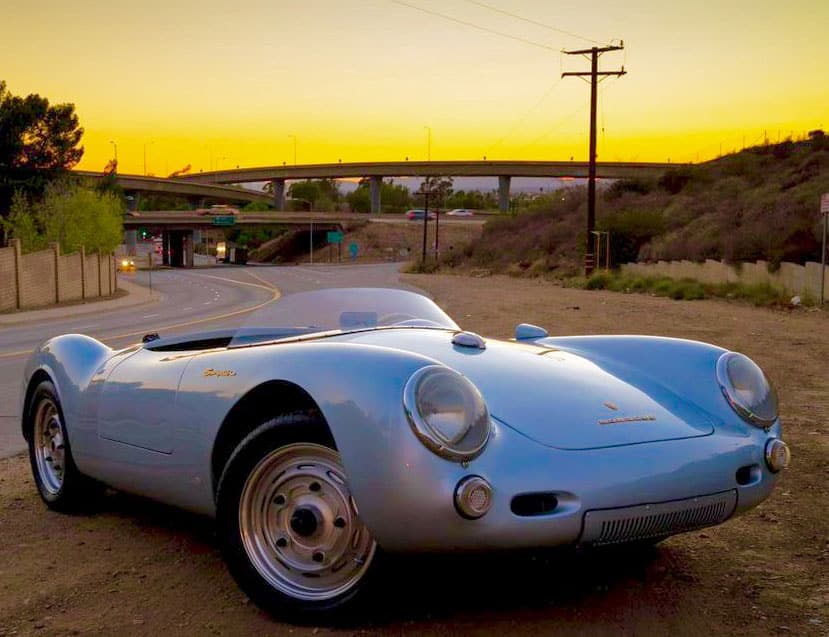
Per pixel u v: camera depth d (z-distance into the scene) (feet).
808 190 136.05
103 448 13.84
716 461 10.59
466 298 96.32
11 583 11.96
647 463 10.02
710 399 12.00
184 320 84.28
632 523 9.85
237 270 313.32
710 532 13.85
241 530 10.68
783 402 25.32
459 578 11.75
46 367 15.53
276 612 10.45
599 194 242.58
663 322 56.13
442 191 556.92
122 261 314.14
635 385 12.25
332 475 10.26
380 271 273.33
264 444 10.60
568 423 10.42
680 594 11.18
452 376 9.57
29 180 181.37
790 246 89.86
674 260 131.85
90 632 10.25
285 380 10.45
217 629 10.26
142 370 13.20
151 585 11.79
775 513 14.76
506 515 9.23
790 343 41.70
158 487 12.82
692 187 206.18
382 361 9.89
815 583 11.56
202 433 11.62
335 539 10.23
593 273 129.59
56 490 15.53
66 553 13.24
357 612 10.21
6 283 120.37
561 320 59.62
